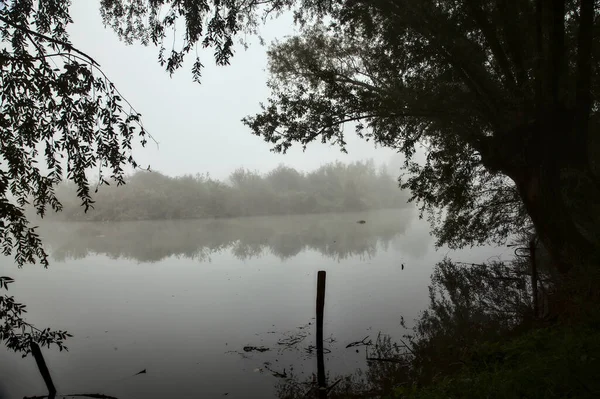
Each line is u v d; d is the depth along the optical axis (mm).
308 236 29469
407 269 16281
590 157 9492
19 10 5266
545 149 7945
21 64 4680
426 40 8773
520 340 5766
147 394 6688
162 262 20312
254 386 6863
